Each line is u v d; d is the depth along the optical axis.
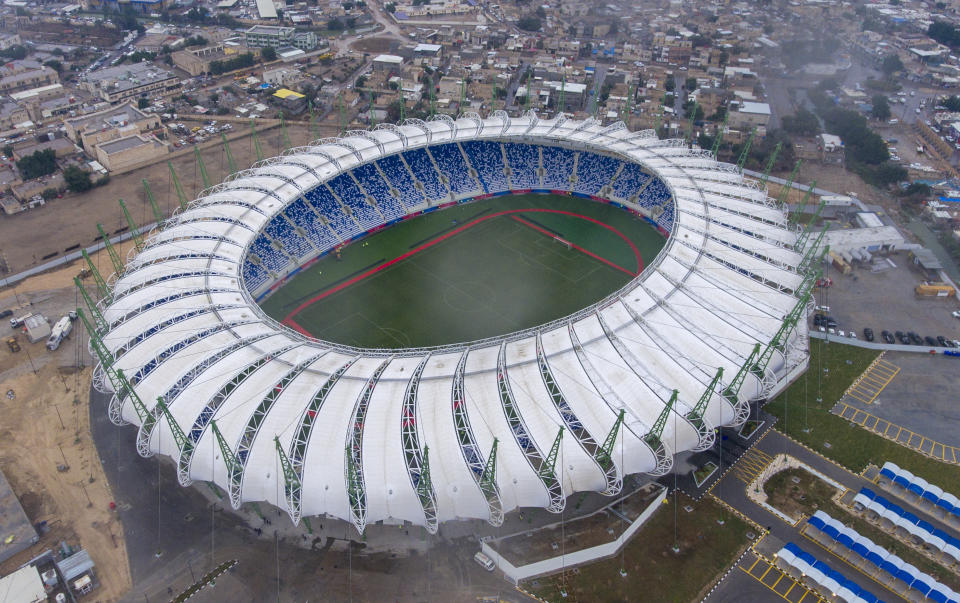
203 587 95.12
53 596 94.62
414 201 190.25
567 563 97.00
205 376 105.62
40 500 108.75
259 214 155.50
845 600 91.75
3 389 131.50
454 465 91.56
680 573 96.81
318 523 104.50
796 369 132.75
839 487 110.81
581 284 160.88
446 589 94.62
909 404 126.94
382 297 156.50
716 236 142.88
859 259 170.75
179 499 108.94
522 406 98.94
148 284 130.62
